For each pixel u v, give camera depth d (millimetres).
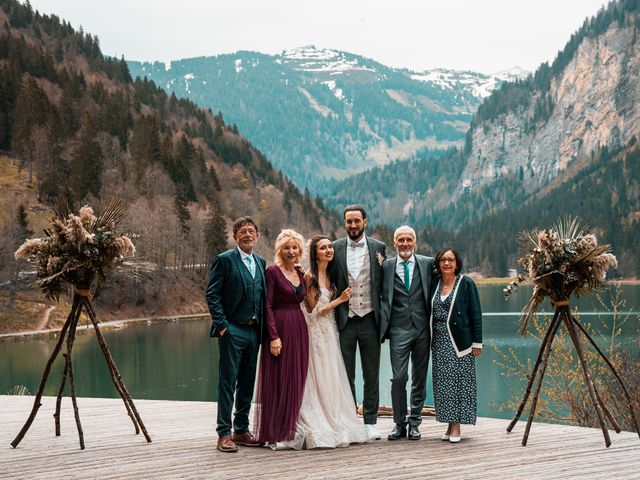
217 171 117688
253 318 5801
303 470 5102
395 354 6074
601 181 190625
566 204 181125
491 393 20828
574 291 6246
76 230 5691
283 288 5887
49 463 5379
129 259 6066
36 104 106125
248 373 5926
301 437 5730
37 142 94500
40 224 81375
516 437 6215
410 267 6164
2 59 125500
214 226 80500
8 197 85438
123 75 151125
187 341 48094
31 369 36094
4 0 154250
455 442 5980
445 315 6059
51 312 56500
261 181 125375
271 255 92438
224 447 5672
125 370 35188
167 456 5570
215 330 5680
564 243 5992
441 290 6152
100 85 130250
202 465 5277
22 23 151750
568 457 5453
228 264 5742
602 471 5055
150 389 29797
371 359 6137
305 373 5871
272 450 5750
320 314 5977
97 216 6023
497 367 26469
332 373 5961
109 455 5621
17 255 5816
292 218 113062
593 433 6348
